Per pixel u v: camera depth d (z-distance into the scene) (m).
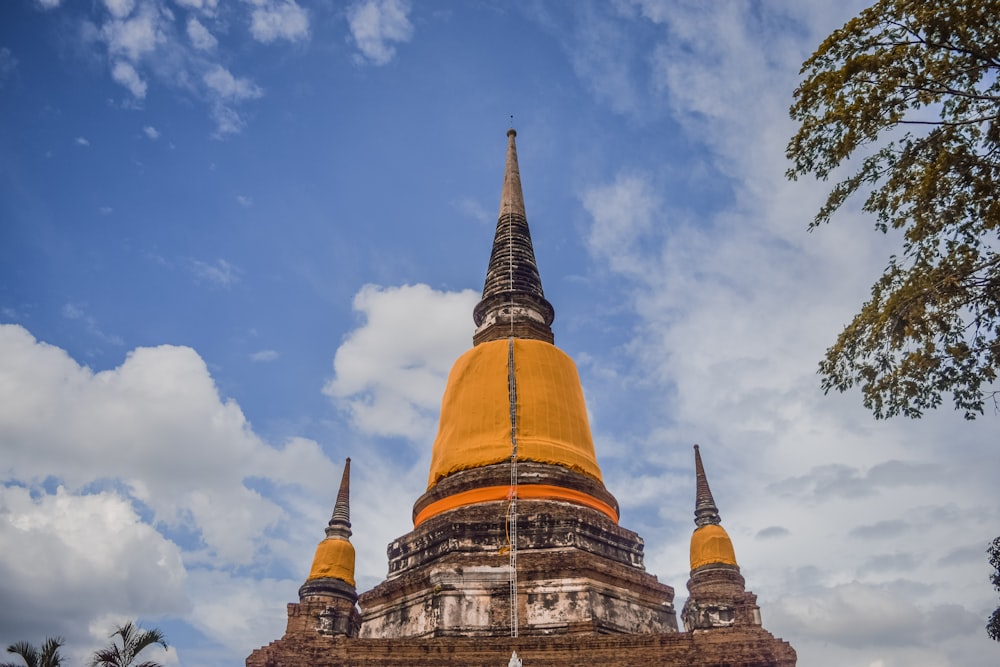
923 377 18.89
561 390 41.16
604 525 36.62
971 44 17.39
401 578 35.47
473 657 28.83
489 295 45.78
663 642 28.73
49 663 26.94
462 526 35.44
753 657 27.77
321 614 30.08
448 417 41.47
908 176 18.89
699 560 35.84
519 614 32.41
